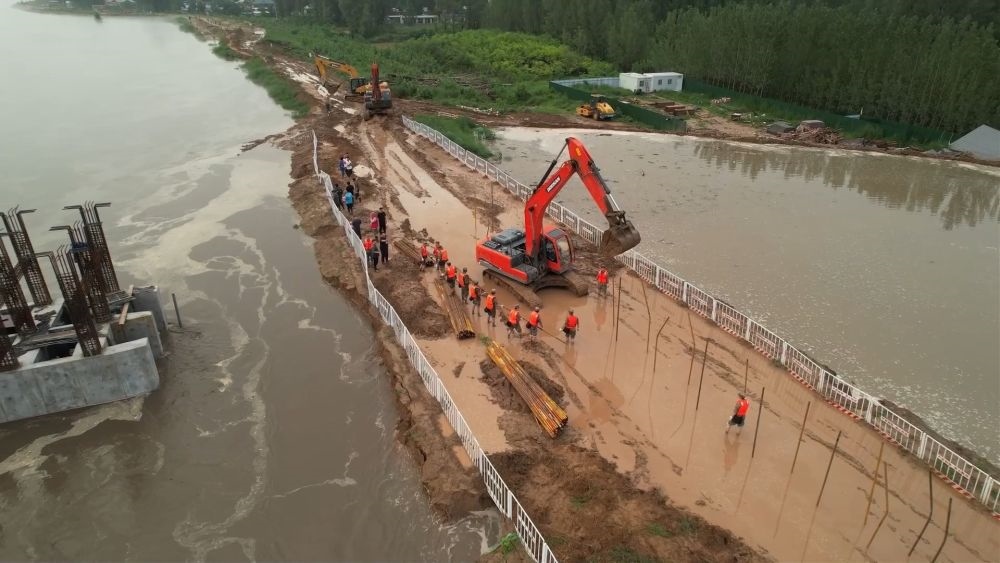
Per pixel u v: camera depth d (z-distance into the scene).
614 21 89.50
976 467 15.71
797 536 14.59
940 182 44.09
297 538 15.50
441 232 31.97
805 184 43.06
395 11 152.38
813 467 16.73
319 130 50.28
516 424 18.00
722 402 19.30
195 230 33.66
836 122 58.28
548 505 15.30
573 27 96.19
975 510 15.45
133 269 29.20
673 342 22.45
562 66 83.94
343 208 34.62
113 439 18.94
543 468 16.55
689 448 17.34
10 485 17.34
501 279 25.97
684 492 15.84
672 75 72.94
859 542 14.47
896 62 56.78
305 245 32.03
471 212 34.69
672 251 31.22
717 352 21.88
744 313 25.23
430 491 16.30
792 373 20.70
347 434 18.95
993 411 19.66
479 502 15.86
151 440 18.86
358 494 16.73
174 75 81.75
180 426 19.39
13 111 61.34
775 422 18.44
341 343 23.66
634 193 40.12
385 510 16.17
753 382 20.27
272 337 24.02
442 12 133.38
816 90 63.47
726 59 70.88
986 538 14.65
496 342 22.08
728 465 16.78
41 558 15.23
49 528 16.05
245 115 59.91
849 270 29.55
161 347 22.61
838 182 43.62
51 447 18.64
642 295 25.91
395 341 22.55
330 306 26.28
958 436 18.52
